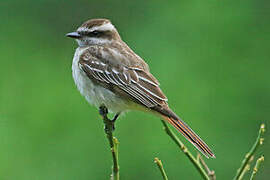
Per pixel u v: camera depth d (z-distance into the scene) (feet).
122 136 46.80
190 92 51.96
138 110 32.42
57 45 62.28
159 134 46.52
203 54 55.42
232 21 56.75
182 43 56.70
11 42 61.57
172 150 46.03
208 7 57.52
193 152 45.83
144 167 46.29
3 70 57.93
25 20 63.21
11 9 63.52
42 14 63.46
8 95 53.88
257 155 50.34
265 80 53.88
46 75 58.29
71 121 49.62
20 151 48.03
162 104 31.09
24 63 59.31
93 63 32.78
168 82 52.65
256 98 53.16
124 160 46.50
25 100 52.80
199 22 57.31
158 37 58.23
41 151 48.34
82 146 48.03
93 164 47.14
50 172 46.98
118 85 32.22
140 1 61.77
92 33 34.30
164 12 59.52
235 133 51.24
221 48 55.77
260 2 57.21
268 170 49.93
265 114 52.31
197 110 50.65
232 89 53.06
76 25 63.31
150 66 54.75
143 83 31.96
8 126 50.06
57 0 63.67
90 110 50.57
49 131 49.08
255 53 55.67
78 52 33.96
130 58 32.94
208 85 52.65
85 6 63.41
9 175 46.65
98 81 32.55
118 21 61.77
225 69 54.60
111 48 33.45
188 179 45.60
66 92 53.52
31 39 62.23
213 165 48.16
